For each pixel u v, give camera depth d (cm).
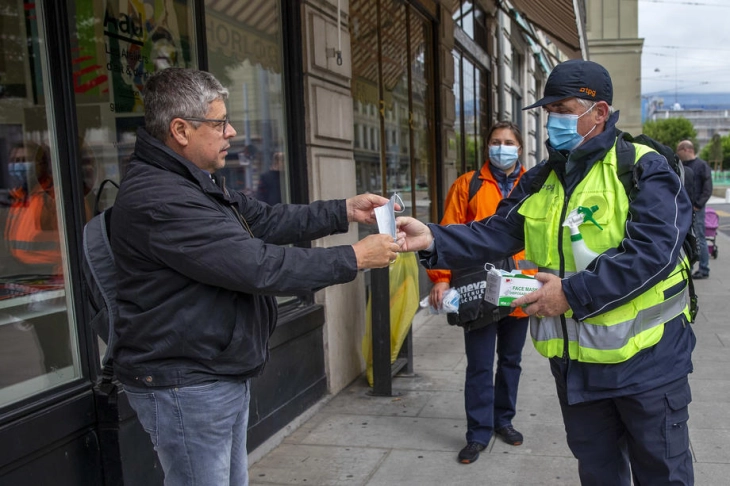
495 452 353
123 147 315
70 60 267
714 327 625
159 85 188
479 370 346
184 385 186
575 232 206
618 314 201
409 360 495
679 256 210
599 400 218
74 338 264
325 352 443
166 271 182
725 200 3759
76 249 263
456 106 877
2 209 264
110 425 260
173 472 195
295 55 429
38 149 262
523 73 1523
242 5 396
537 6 821
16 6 260
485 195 343
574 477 322
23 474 230
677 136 8438
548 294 199
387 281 443
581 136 212
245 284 178
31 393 249
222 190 218
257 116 412
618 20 2811
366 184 570
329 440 378
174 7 346
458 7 883
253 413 354
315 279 186
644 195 196
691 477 212
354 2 535
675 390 207
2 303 256
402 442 372
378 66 598
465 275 331
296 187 436
